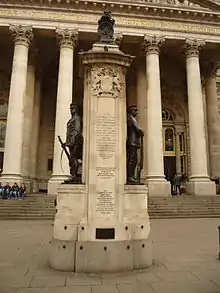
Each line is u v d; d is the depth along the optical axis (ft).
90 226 25.64
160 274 24.04
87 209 26.37
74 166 28.45
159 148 97.91
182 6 108.06
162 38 106.52
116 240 25.40
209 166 124.16
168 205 80.64
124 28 104.94
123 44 114.42
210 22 111.75
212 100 126.82
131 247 25.67
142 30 106.11
